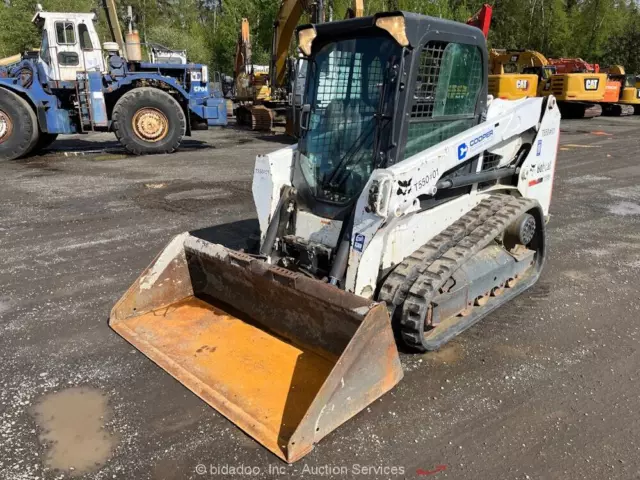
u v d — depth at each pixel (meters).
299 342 3.50
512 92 18.67
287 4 14.48
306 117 3.93
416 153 3.71
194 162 10.77
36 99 11.09
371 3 32.44
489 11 5.33
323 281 3.37
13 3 29.17
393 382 3.12
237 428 2.89
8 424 2.92
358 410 2.94
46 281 4.78
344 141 3.73
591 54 41.59
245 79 18.50
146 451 2.72
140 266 5.14
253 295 3.70
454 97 3.91
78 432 2.86
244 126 18.16
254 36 33.16
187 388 3.20
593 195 8.26
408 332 3.39
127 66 12.43
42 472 2.58
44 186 8.45
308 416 2.66
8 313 4.18
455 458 2.69
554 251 5.71
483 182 4.42
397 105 3.37
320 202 3.82
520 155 4.68
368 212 3.32
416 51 3.35
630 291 4.73
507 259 4.20
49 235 6.03
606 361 3.60
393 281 3.49
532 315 4.23
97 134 15.92
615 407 3.12
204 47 36.44
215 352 3.46
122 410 3.03
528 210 4.45
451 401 3.14
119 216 6.79
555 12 41.59
